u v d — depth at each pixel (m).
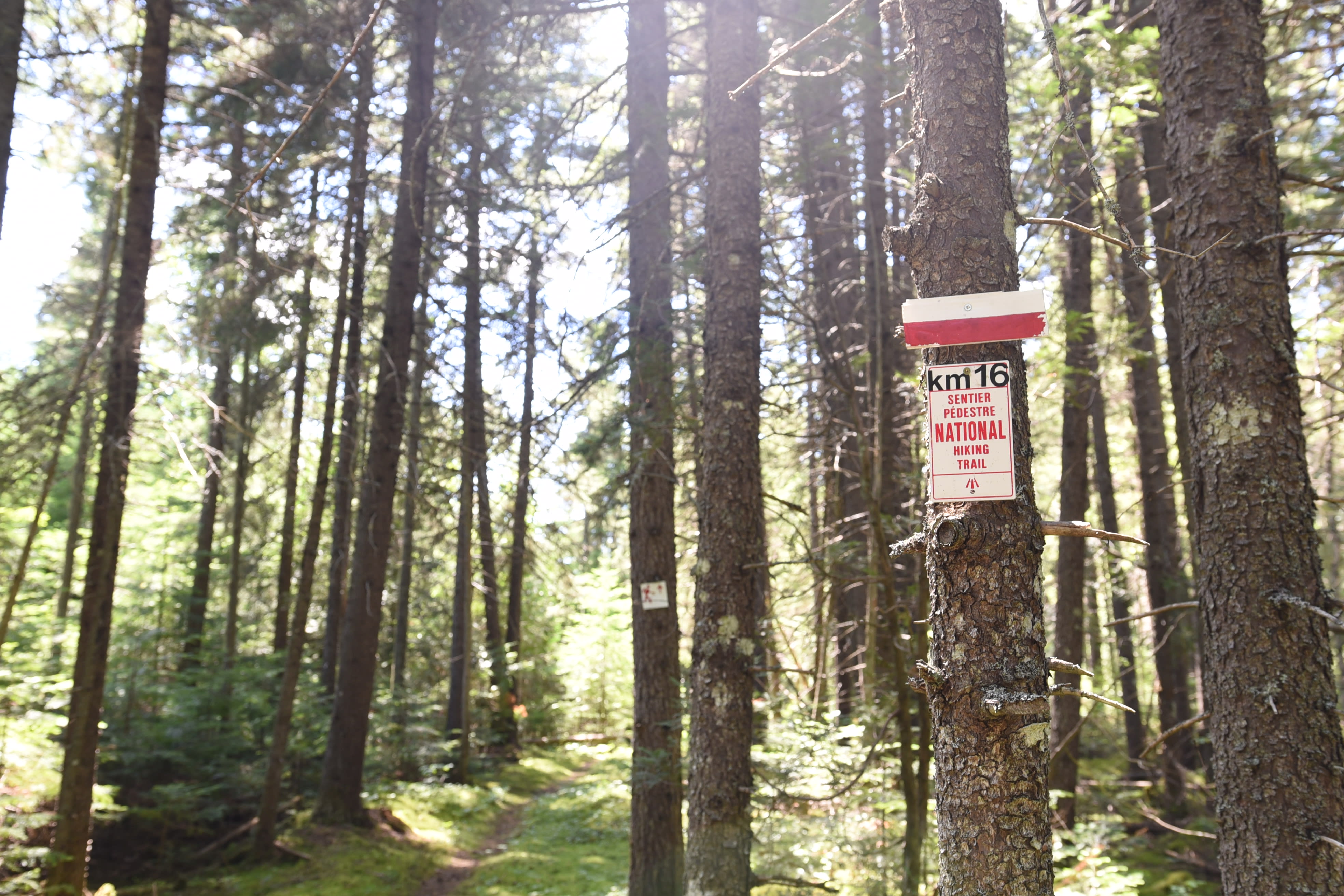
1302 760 3.24
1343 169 5.86
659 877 6.52
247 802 10.09
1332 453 8.45
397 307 10.51
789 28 7.13
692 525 9.87
